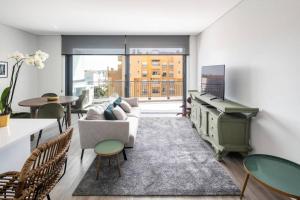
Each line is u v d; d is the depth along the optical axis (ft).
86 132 9.63
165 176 8.21
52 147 3.77
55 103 12.41
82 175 8.37
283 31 7.48
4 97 5.66
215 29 14.84
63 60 19.88
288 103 7.25
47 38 19.67
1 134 4.99
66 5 11.34
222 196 6.97
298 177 5.52
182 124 16.53
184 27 16.58
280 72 7.67
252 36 9.69
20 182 3.20
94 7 11.64
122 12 12.54
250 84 9.91
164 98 26.16
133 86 24.88
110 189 7.30
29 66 18.84
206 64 17.07
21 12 12.58
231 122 9.74
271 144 8.26
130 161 9.62
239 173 8.57
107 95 21.76
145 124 16.49
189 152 10.76
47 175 3.82
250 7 9.86
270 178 5.44
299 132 6.74
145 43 19.45
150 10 12.18
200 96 14.03
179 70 21.29
